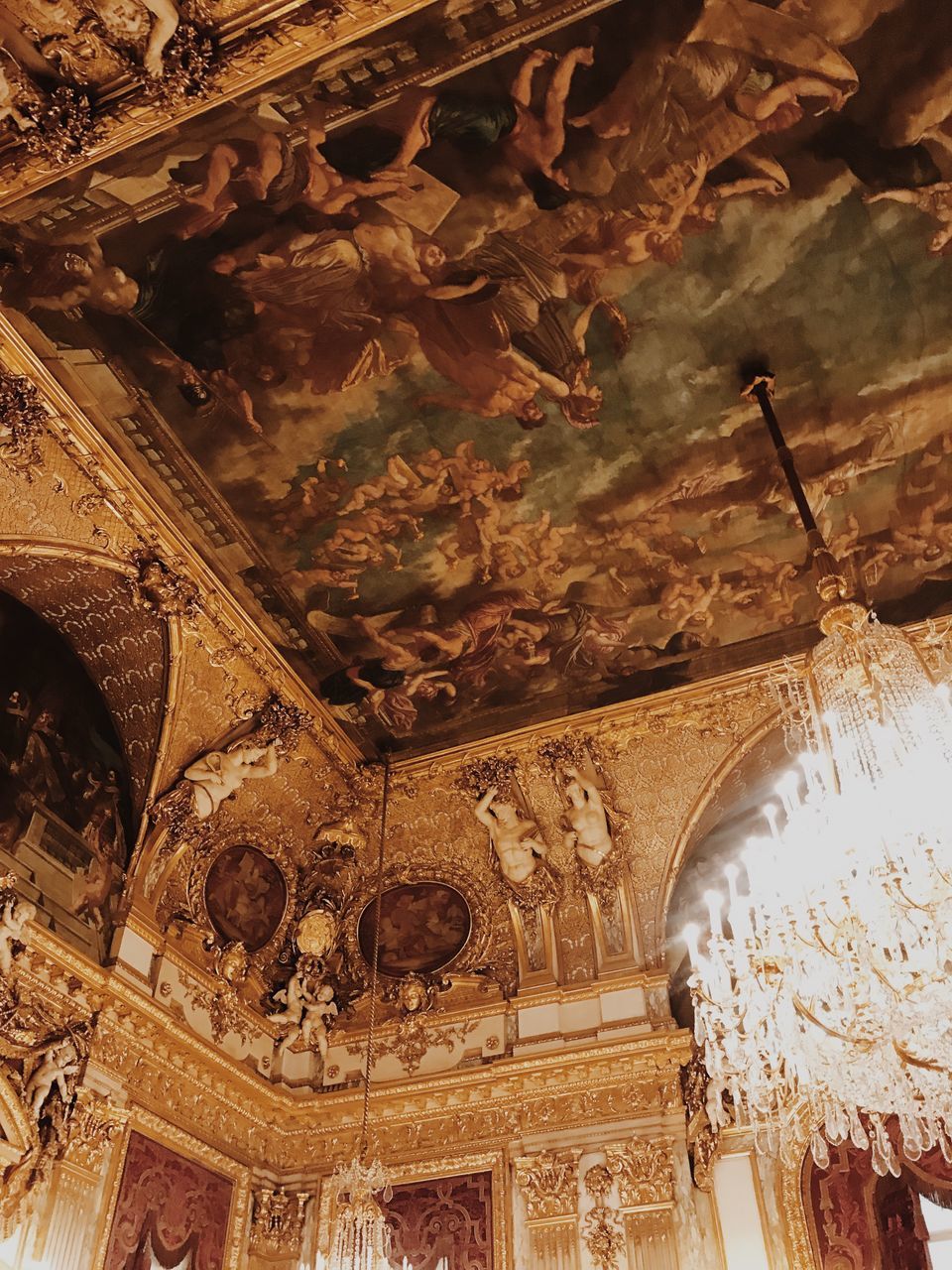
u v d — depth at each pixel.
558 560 12.08
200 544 11.66
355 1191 10.41
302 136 8.48
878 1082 7.62
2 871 10.40
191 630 12.11
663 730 13.68
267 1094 12.91
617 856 13.83
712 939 8.60
